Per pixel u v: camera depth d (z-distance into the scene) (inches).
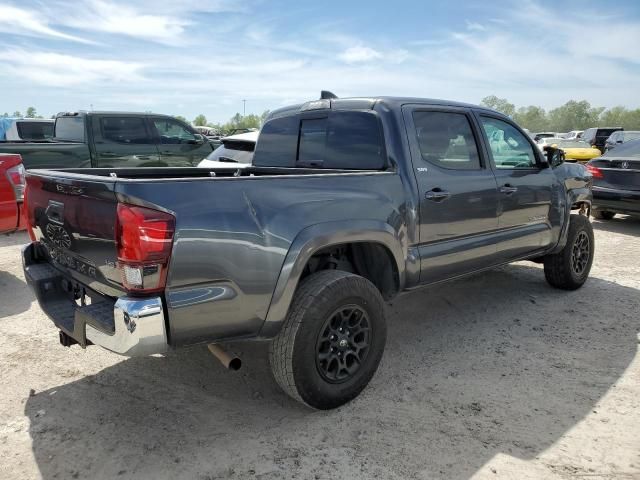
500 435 112.3
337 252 136.6
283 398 129.8
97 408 124.7
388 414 121.3
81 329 106.8
